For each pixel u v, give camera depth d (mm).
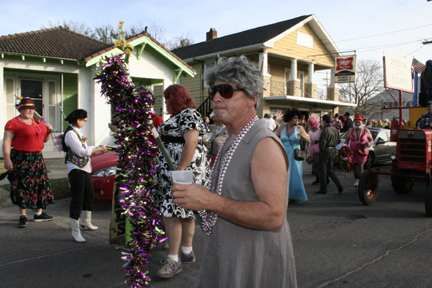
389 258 3727
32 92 12039
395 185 7105
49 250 3846
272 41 16250
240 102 1519
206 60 18812
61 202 5949
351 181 8766
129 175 2365
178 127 3080
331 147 6996
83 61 11195
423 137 5824
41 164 4750
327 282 3166
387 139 11641
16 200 4574
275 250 1474
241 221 1335
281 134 5980
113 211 3504
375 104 38438
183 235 3492
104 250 3865
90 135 11930
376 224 5012
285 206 1375
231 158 1479
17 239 4184
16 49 10391
